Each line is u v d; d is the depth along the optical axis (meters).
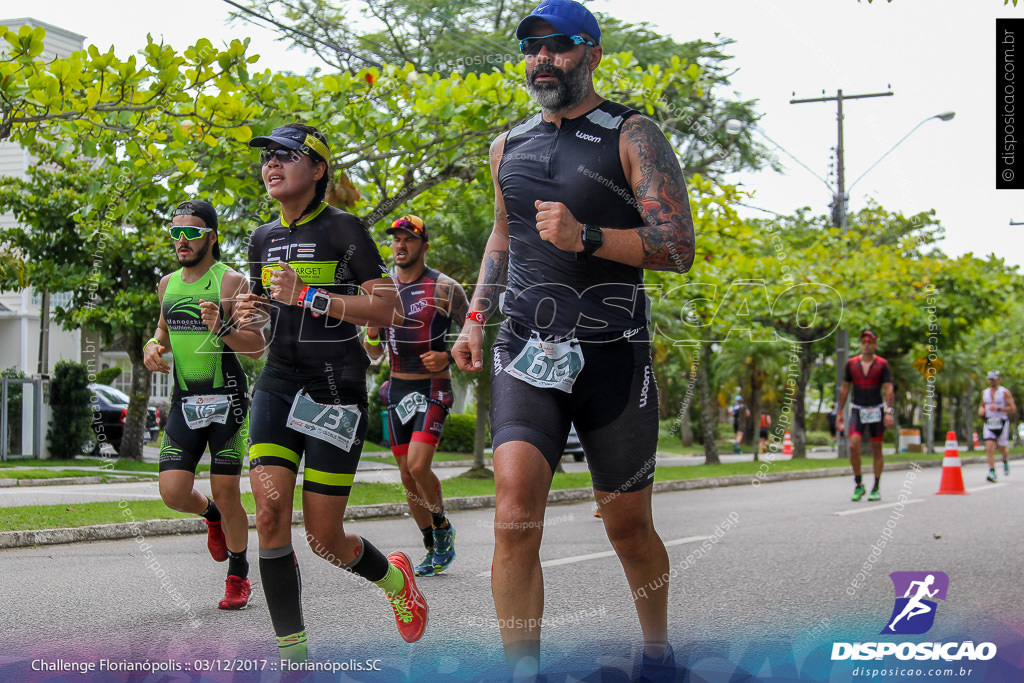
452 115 8.88
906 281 18.84
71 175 14.82
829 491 12.29
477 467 14.91
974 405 52.12
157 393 31.17
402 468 5.59
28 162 20.62
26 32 6.63
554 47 2.68
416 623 3.52
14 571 5.44
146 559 5.98
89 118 7.25
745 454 30.48
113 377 26.72
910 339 22.45
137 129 7.77
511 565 2.44
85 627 3.93
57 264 15.14
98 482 13.60
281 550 3.05
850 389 10.52
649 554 2.81
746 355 32.19
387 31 10.31
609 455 2.71
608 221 2.70
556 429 2.62
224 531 4.41
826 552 6.25
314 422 3.15
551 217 2.45
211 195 8.59
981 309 20.17
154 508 8.25
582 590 4.89
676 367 32.34
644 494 2.74
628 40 9.27
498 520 2.47
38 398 17.09
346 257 3.32
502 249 3.02
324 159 3.41
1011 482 14.78
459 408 29.89
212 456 4.37
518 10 10.53
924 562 5.80
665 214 2.59
